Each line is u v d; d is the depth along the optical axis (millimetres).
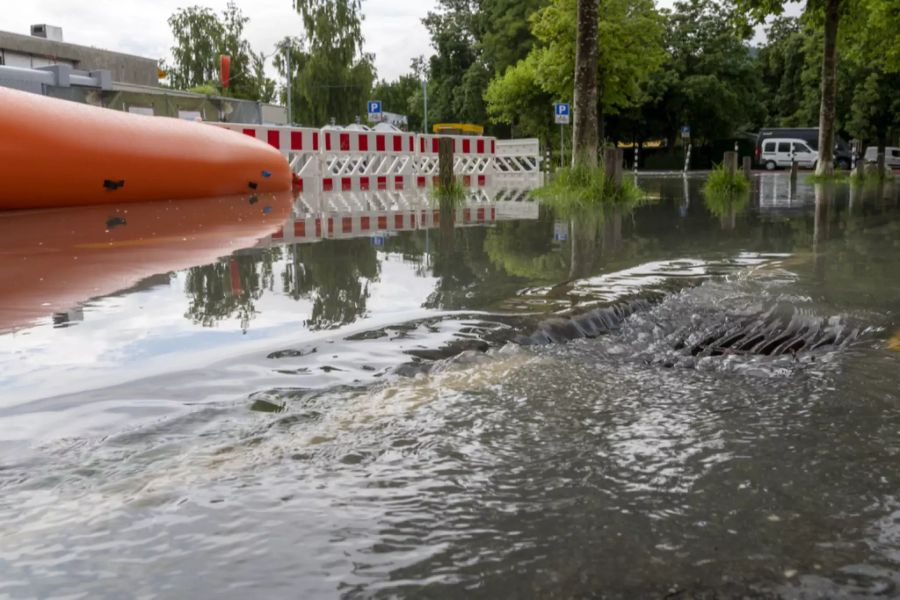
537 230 7137
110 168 9555
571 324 3025
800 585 1143
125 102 28672
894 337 2971
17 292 3600
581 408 2035
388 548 1260
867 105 48938
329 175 18250
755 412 2010
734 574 1173
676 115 49156
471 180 22844
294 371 2316
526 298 3541
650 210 10062
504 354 2576
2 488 1493
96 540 1282
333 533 1312
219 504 1426
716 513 1392
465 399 2100
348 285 3910
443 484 1525
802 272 4512
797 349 2793
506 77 38906
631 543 1274
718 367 2496
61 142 8734
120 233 6258
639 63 29562
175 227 6898
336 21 54812
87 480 1534
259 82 61625
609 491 1491
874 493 1482
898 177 28359
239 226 7137
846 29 24625
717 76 48812
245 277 4141
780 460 1662
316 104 54500
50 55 35156
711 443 1771
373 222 7914
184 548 1256
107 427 1829
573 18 27500
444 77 60906
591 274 4367
